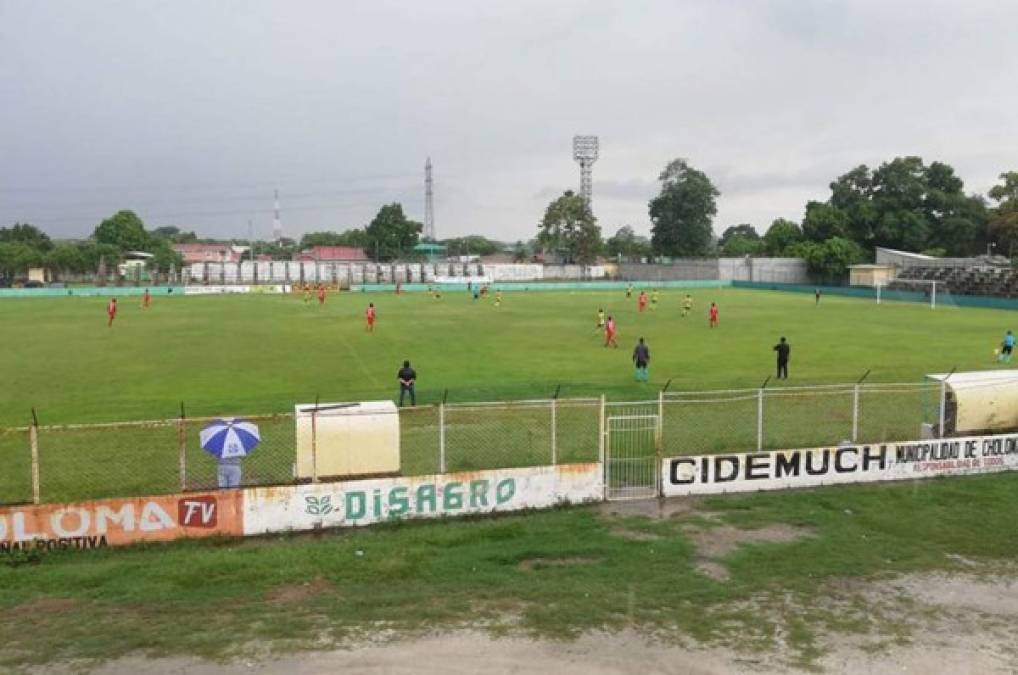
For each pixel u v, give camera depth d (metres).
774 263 120.50
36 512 13.38
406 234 166.88
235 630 10.52
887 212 122.00
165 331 49.22
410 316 61.16
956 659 9.92
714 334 47.28
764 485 16.98
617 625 10.70
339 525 14.74
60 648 10.01
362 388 28.53
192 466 17.70
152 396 27.08
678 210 146.00
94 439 20.03
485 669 9.51
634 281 122.81
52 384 29.52
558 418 22.23
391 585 12.06
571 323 54.62
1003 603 11.59
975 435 18.64
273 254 172.00
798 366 33.78
